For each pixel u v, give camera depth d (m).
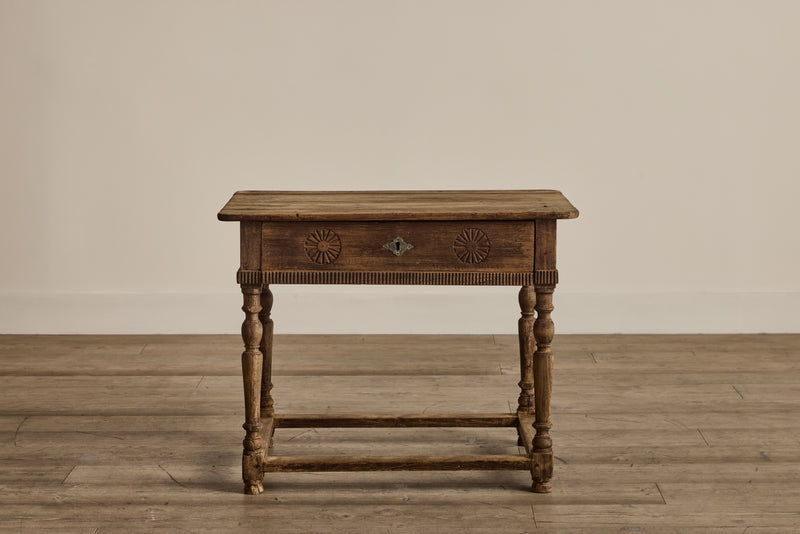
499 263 2.81
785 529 2.70
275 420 3.26
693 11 4.59
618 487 2.98
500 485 3.02
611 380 4.04
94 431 3.45
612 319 4.81
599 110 4.67
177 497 2.92
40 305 4.79
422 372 4.17
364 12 4.60
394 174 4.74
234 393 3.88
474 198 3.06
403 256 2.81
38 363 4.29
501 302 4.79
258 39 4.62
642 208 4.74
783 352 4.45
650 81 4.64
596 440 3.36
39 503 2.87
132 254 4.77
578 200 4.74
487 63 4.64
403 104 4.68
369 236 2.80
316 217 2.78
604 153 4.70
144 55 4.62
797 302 4.78
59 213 4.73
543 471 2.93
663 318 4.80
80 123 4.66
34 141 4.66
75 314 4.80
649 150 4.70
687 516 2.78
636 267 4.79
